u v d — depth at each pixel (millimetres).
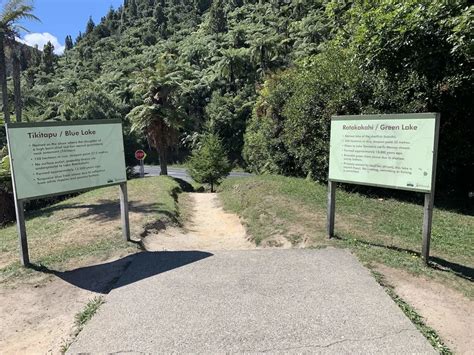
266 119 17922
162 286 4621
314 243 6391
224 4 112438
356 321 3729
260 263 5309
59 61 114062
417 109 9906
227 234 9203
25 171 5324
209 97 66188
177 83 29812
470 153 9797
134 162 56000
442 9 9062
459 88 9359
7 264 5945
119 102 60562
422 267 5156
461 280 4781
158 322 3770
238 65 66188
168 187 15977
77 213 10008
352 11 12836
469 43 8305
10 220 11750
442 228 7344
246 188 14070
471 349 3408
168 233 8500
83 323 3891
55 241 7043
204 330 3605
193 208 13695
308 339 3441
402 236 6703
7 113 21953
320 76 12383
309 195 10477
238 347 3334
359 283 4582
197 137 58156
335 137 6035
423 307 4121
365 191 11031
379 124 5500
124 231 6719
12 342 3697
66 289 4793
